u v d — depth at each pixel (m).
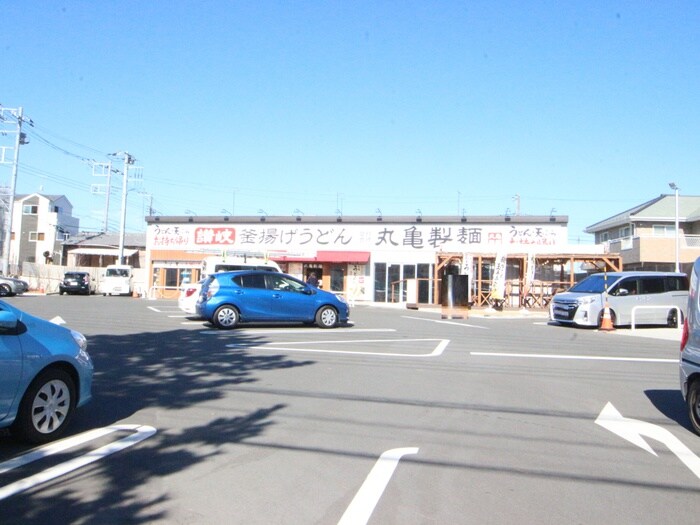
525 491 4.98
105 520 4.28
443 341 14.70
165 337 14.42
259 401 7.92
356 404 7.85
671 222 41.66
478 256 30.47
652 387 9.44
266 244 39.22
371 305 33.66
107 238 54.94
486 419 7.25
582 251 31.58
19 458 5.52
